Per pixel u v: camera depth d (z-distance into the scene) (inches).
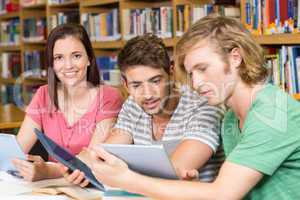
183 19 130.4
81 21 176.1
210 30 51.5
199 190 51.2
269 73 55.5
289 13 99.8
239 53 51.6
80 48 85.4
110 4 177.3
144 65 64.4
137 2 155.9
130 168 56.3
